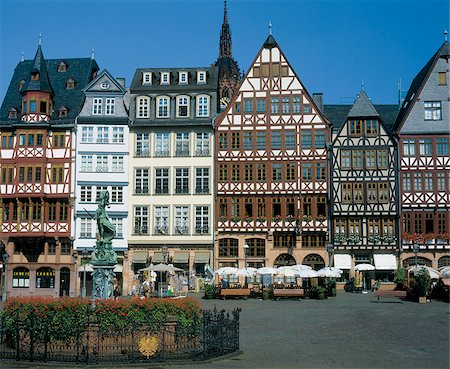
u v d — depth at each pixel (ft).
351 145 166.71
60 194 167.22
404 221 164.14
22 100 170.19
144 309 57.88
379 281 156.87
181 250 167.63
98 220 80.74
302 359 57.16
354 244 164.04
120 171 169.99
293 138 168.55
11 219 165.99
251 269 141.49
